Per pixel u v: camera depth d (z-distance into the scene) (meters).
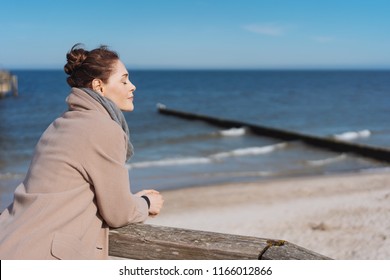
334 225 8.24
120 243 1.69
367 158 18.19
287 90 88.31
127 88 1.81
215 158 18.67
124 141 1.67
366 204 9.94
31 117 39.56
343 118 40.09
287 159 18.41
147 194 1.99
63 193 1.57
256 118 41.19
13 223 1.55
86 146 1.58
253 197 11.42
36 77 139.00
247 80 139.62
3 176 15.47
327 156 19.00
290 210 9.77
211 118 33.84
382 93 79.12
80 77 1.75
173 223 9.16
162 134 28.22
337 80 143.38
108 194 1.61
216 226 8.77
